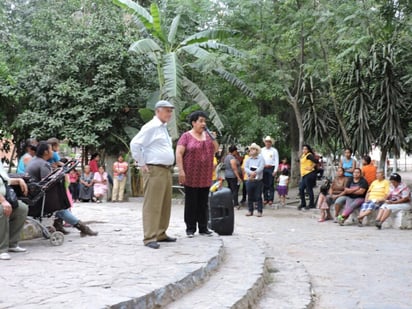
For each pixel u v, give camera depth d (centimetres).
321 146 1886
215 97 2050
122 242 676
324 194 1302
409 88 1445
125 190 1828
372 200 1175
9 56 1878
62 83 1734
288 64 1828
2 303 393
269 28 1725
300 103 1866
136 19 1698
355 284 648
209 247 641
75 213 1016
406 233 1074
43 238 708
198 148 723
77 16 2073
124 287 445
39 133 1734
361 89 1477
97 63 1775
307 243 944
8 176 655
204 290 502
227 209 858
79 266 528
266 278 621
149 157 643
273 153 1582
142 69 1838
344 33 1424
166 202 671
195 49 1572
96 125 1747
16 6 2178
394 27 1322
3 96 1811
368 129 1468
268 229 1120
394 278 678
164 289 452
